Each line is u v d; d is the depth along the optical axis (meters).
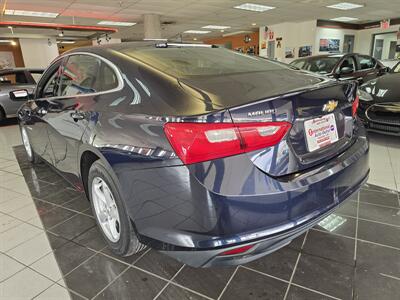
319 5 10.62
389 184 2.61
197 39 22.58
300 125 1.27
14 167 3.48
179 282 1.53
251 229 1.14
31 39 14.95
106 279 1.57
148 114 1.28
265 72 1.65
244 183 1.12
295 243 1.80
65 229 2.08
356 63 6.25
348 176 1.45
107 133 1.47
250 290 1.45
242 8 10.77
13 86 6.60
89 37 15.85
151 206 1.27
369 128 3.69
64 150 2.11
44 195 2.66
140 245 1.60
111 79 1.63
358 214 2.12
